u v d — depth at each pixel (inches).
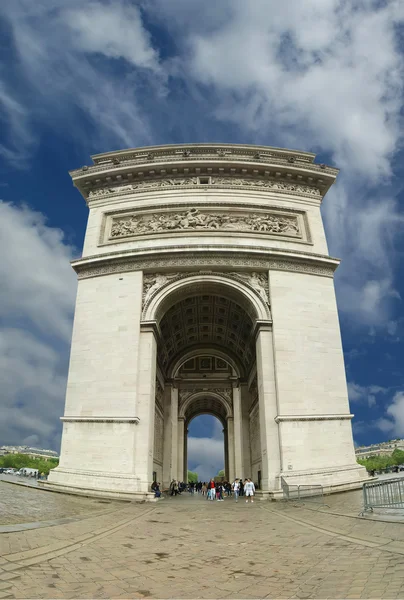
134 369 1560.0
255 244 1791.3
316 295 1726.1
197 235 1792.6
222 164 1940.2
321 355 1627.7
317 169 1972.2
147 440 1476.4
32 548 538.3
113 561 508.7
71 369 1617.9
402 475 1990.7
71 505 1090.7
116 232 1866.4
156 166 1942.7
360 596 354.6
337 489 1378.0
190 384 2677.2
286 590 392.2
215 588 404.8
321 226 1899.6
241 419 2329.0
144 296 1708.9
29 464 7327.8
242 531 768.3
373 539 587.2
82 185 2012.8
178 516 1003.9
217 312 2066.9
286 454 1444.4
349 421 1537.9
